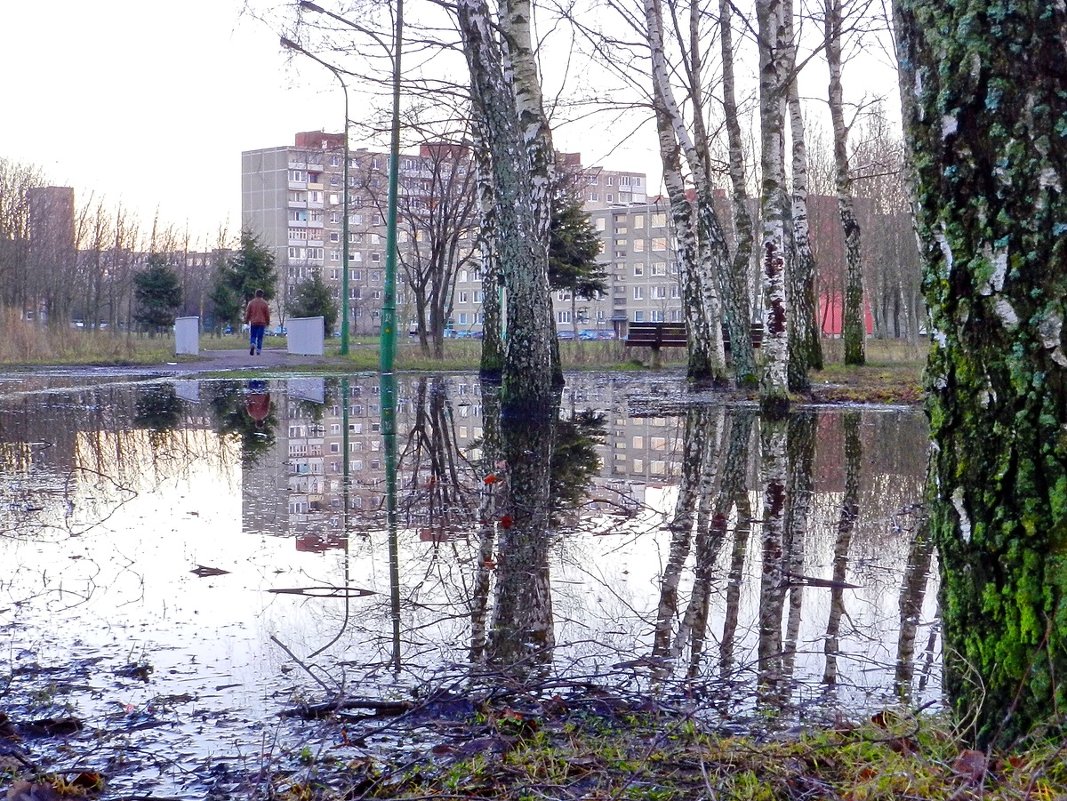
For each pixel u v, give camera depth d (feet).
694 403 64.75
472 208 131.95
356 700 13.23
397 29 78.07
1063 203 10.13
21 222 162.09
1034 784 9.23
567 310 364.79
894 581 19.76
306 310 204.54
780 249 55.21
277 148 392.27
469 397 69.36
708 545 23.08
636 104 73.61
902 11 11.16
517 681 13.61
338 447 41.86
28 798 10.28
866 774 10.03
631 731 11.87
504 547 22.90
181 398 68.28
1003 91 10.30
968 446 10.74
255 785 10.60
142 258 196.34
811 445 41.88
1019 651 10.34
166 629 16.55
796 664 14.82
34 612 17.56
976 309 10.54
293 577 20.07
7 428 49.01
